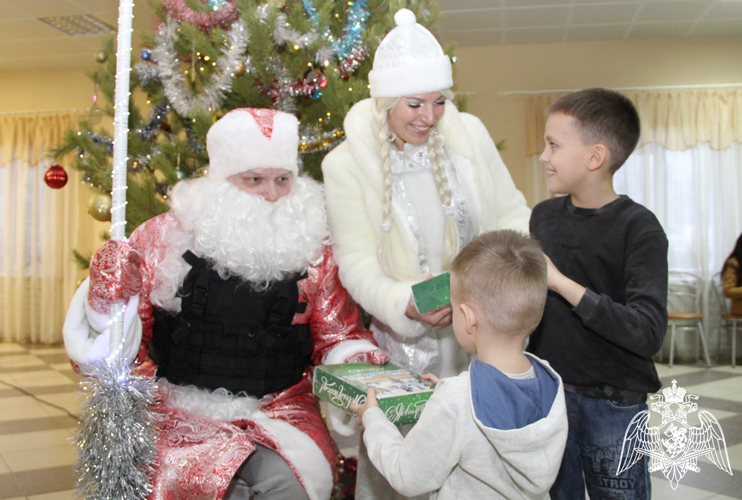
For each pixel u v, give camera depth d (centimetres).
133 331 136
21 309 673
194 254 151
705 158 589
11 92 677
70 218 666
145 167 247
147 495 119
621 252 133
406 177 167
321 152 232
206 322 148
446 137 167
